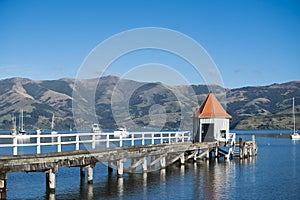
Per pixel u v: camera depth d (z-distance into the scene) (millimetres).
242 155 43938
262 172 33469
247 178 30250
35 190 24672
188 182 27828
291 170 34969
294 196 24109
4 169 17906
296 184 27859
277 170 34875
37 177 30781
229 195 24109
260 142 90062
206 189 25609
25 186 26312
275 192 25188
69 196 22344
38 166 19766
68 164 21781
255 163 40062
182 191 24719
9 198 22125
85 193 23141
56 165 21047
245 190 25609
